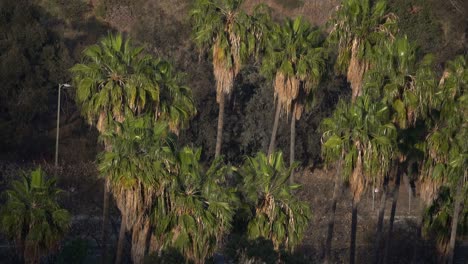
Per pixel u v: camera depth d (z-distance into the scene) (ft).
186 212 140.97
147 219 142.72
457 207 182.91
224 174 150.71
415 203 258.78
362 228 236.43
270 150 206.39
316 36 204.74
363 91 181.68
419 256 216.54
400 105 177.68
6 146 264.52
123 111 165.78
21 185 144.46
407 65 180.24
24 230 142.31
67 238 191.93
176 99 175.94
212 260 141.28
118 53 171.22
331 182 270.46
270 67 201.26
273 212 151.12
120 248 153.99
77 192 229.45
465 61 186.70
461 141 179.52
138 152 143.13
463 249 223.51
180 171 145.18
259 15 205.36
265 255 113.80
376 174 164.76
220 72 200.23
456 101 181.27
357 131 164.76
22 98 271.90
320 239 229.45
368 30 191.11
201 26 201.46
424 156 183.62
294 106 204.95
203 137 272.10
